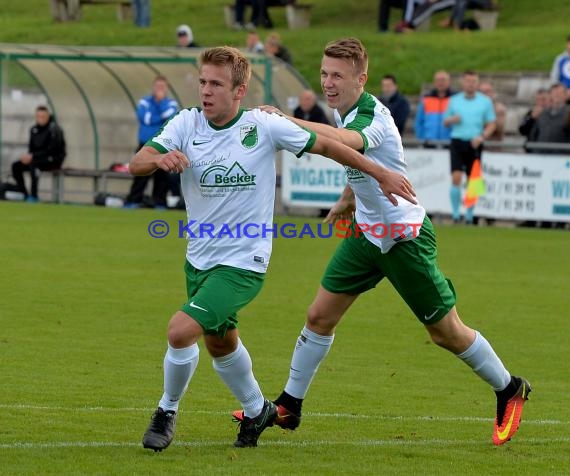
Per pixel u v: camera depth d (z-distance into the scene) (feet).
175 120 56.59
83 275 119.24
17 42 280.51
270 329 93.35
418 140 178.19
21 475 51.57
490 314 102.27
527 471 54.65
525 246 150.71
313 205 187.42
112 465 53.67
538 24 267.39
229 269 55.72
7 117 222.28
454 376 77.97
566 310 104.68
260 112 56.24
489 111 172.04
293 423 62.08
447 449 58.80
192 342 54.49
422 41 249.75
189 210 56.85
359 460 56.13
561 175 170.40
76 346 84.38
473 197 174.40
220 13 298.97
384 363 81.82
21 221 169.89
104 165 217.56
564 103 172.45
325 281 62.23
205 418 64.80
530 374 79.20
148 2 289.12
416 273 60.49
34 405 66.08
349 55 59.67
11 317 95.30
